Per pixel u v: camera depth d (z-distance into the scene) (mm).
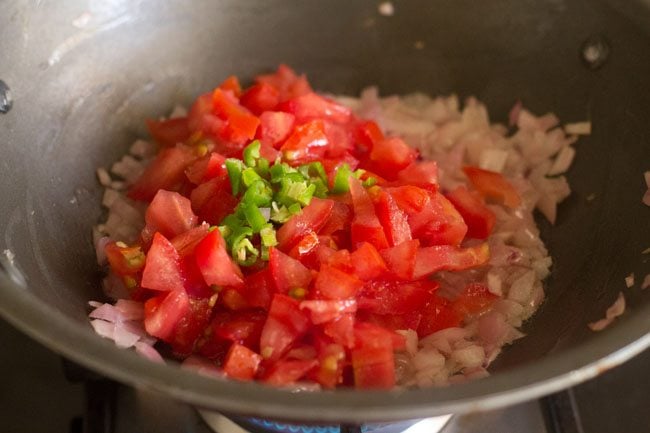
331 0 351
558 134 340
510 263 313
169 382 204
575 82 333
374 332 263
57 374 324
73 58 318
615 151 313
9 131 290
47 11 303
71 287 288
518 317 299
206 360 278
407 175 314
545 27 336
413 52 364
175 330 277
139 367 207
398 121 361
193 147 323
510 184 333
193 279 281
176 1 337
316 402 203
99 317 279
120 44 333
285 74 361
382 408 201
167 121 343
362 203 290
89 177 327
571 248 312
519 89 354
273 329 263
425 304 293
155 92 351
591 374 210
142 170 337
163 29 342
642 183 294
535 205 334
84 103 325
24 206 287
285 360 261
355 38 363
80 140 325
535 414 283
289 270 273
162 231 293
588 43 324
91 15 318
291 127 325
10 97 292
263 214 288
